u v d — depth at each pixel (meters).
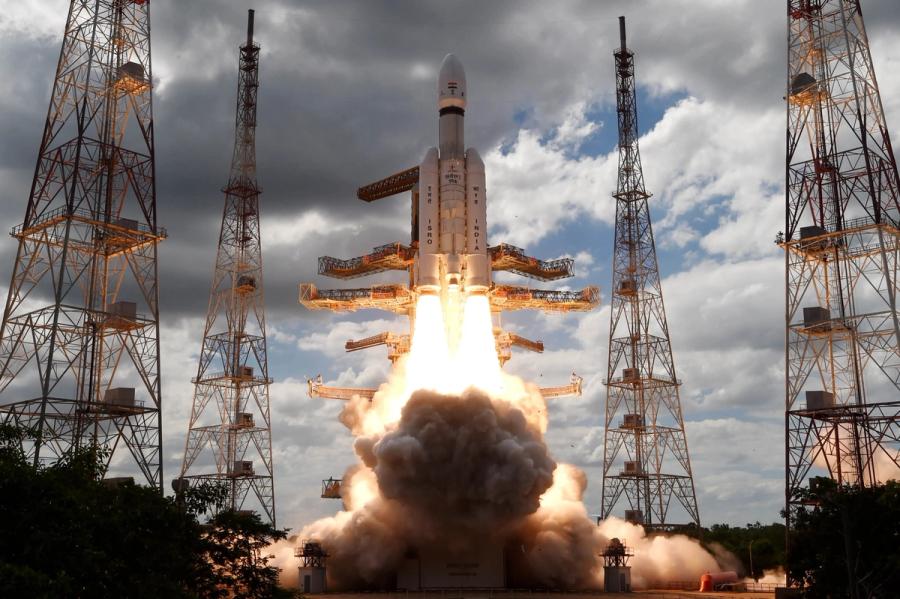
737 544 124.00
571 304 108.75
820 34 83.81
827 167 81.31
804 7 84.62
